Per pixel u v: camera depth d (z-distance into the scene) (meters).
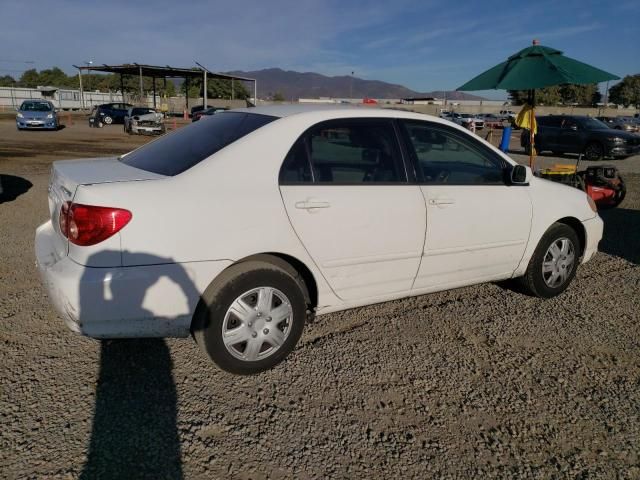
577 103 84.75
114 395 2.92
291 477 2.36
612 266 5.70
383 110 3.66
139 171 3.14
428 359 3.48
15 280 4.57
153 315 2.80
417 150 3.70
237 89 85.62
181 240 2.80
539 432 2.76
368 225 3.37
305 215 3.14
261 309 3.09
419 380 3.21
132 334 2.82
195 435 2.61
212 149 3.12
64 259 2.80
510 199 4.09
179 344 3.54
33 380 3.02
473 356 3.54
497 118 51.06
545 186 4.42
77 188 2.78
